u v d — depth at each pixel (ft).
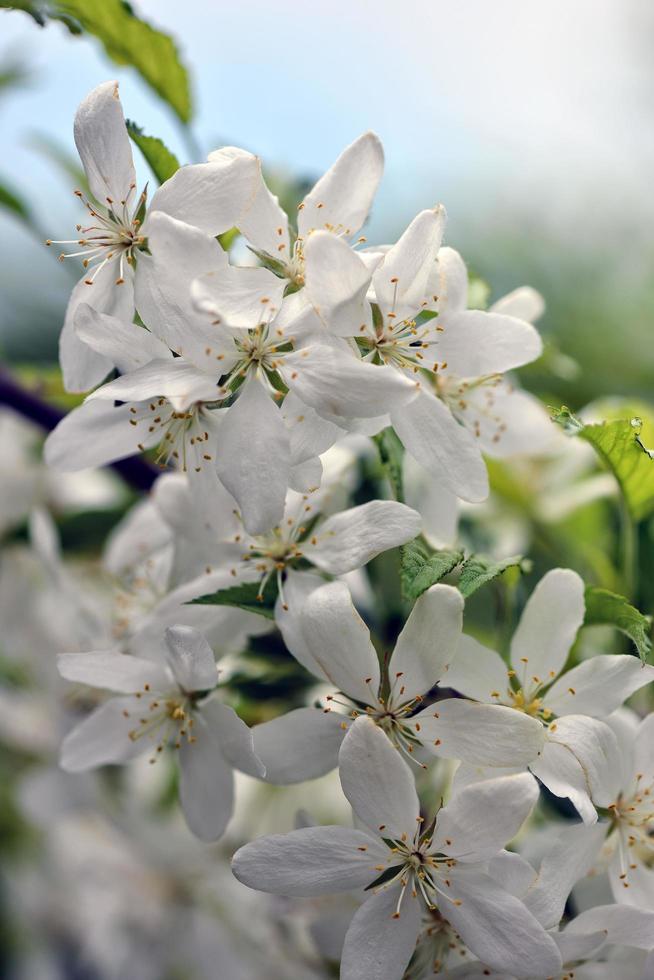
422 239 1.24
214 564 1.32
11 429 1.65
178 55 1.44
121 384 1.22
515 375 1.51
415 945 1.22
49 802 1.69
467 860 1.21
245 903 1.64
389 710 1.24
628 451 1.34
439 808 1.24
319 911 1.34
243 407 1.22
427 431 1.27
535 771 1.22
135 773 1.68
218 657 1.30
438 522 1.31
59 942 1.84
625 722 1.27
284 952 1.52
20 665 1.65
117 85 1.27
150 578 1.45
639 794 1.26
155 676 1.31
